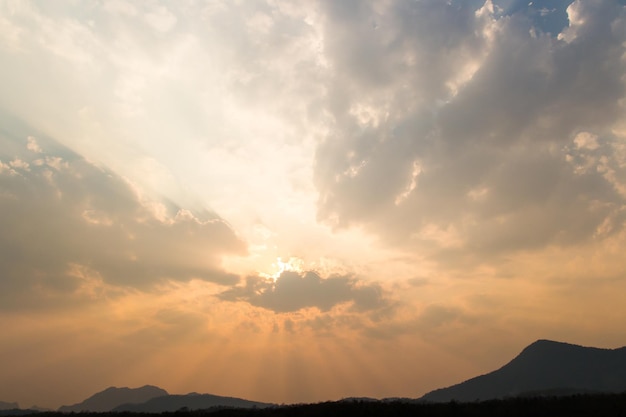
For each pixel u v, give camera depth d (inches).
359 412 2244.1
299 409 2394.2
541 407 2107.5
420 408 2257.6
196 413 2541.8
